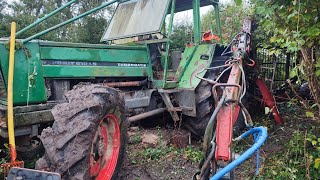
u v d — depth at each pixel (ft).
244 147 15.15
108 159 11.27
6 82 10.97
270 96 17.74
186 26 24.47
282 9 9.34
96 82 14.35
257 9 9.65
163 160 14.25
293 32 8.97
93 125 9.71
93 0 55.16
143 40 16.28
